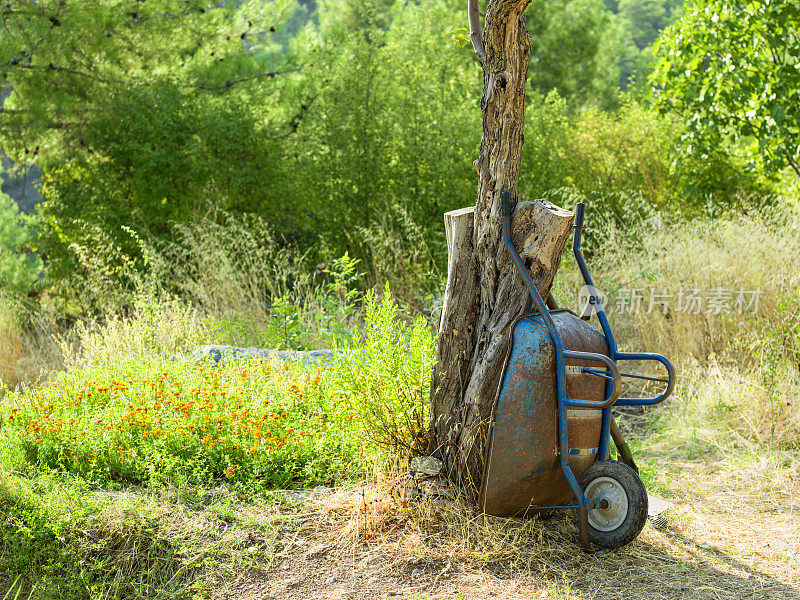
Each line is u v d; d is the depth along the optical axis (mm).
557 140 11422
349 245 10945
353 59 11375
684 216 9859
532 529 3824
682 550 3807
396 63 11523
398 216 10414
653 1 40688
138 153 11086
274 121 12516
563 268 8375
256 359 6328
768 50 8875
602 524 3676
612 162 11484
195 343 7398
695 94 9344
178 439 4613
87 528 3775
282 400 5191
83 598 3525
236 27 13102
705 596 3287
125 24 11297
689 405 6285
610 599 3248
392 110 11242
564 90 22766
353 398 4516
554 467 3779
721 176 10688
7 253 10906
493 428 3791
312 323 8008
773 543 3928
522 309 3947
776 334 6117
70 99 10500
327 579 3467
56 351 8086
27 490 3986
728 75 8969
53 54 10047
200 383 5418
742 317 7047
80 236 10867
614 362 3641
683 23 9570
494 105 3943
